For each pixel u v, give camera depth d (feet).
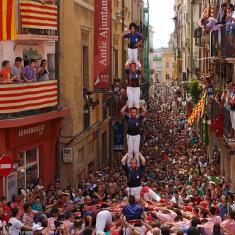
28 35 80.84
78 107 103.09
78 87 103.09
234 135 98.53
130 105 70.74
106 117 138.82
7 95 75.72
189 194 87.92
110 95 135.13
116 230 55.01
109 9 113.91
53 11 86.74
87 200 72.23
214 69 140.05
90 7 113.80
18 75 78.89
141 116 70.64
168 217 60.85
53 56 94.79
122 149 150.41
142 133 180.65
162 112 301.63
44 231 55.62
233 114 94.79
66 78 97.35
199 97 165.68
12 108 76.38
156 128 221.46
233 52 99.55
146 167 121.19
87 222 59.41
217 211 68.64
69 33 97.30
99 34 114.42
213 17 122.01
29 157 85.92
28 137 83.30
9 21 73.20
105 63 114.73
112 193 80.43
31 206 67.36
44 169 90.07
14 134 78.84
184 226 57.36
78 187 90.53
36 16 82.84
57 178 96.53
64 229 55.83
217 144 139.03
